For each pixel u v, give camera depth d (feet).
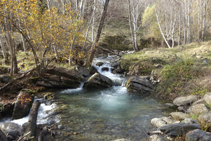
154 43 90.17
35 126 17.78
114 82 38.50
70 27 31.07
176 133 14.44
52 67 36.65
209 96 20.36
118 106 25.50
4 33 31.68
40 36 29.25
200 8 68.33
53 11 28.99
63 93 31.76
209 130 14.29
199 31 70.49
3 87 26.73
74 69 39.73
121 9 81.66
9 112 20.71
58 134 16.75
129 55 58.85
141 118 20.79
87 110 23.59
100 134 16.87
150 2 99.55
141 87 32.27
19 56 50.31
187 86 27.09
